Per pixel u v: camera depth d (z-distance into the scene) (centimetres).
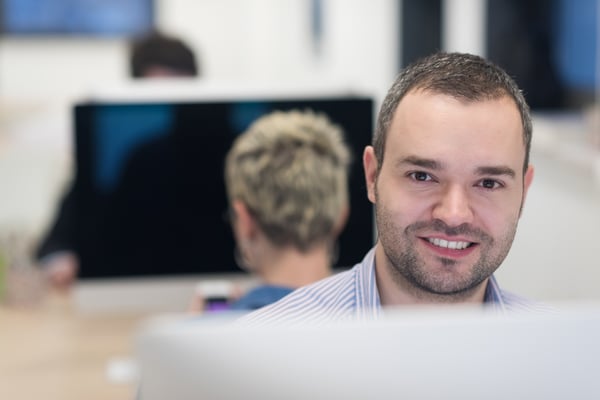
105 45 748
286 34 702
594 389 79
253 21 765
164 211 242
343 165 200
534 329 79
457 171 99
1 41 740
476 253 102
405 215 102
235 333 79
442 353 79
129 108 237
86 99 243
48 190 465
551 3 405
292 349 79
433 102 99
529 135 104
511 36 414
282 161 190
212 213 242
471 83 100
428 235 101
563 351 79
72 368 245
